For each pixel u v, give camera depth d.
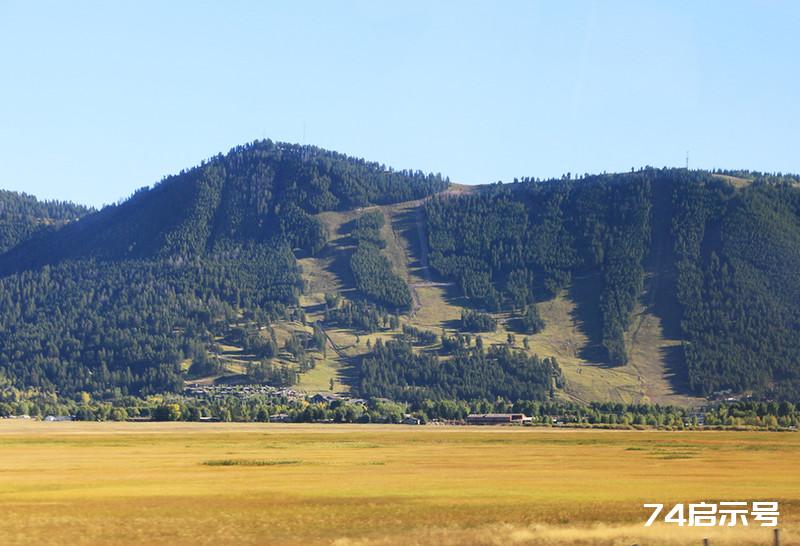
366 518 134.00
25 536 120.12
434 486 173.62
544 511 140.38
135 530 124.94
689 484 179.25
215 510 141.00
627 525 129.00
